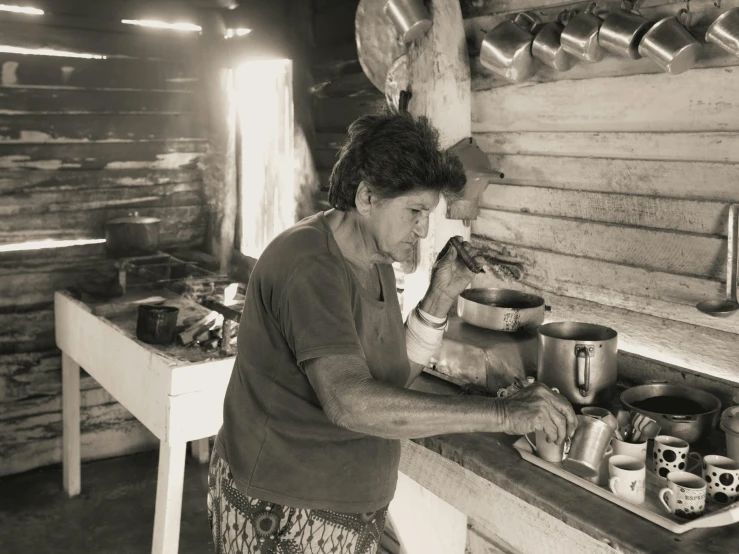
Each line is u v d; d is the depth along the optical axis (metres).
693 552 1.44
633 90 2.23
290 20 3.68
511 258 2.73
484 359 2.19
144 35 4.14
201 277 3.91
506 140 2.68
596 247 2.43
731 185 2.05
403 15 2.52
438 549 2.50
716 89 2.03
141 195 4.28
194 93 4.34
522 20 2.46
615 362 2.05
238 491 1.59
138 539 3.38
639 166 2.27
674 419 1.87
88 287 3.72
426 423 1.42
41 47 3.86
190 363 2.73
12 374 3.94
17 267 3.93
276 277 1.50
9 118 3.83
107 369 3.25
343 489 1.59
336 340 1.43
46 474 4.02
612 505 1.63
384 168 1.46
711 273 2.13
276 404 1.55
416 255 2.74
